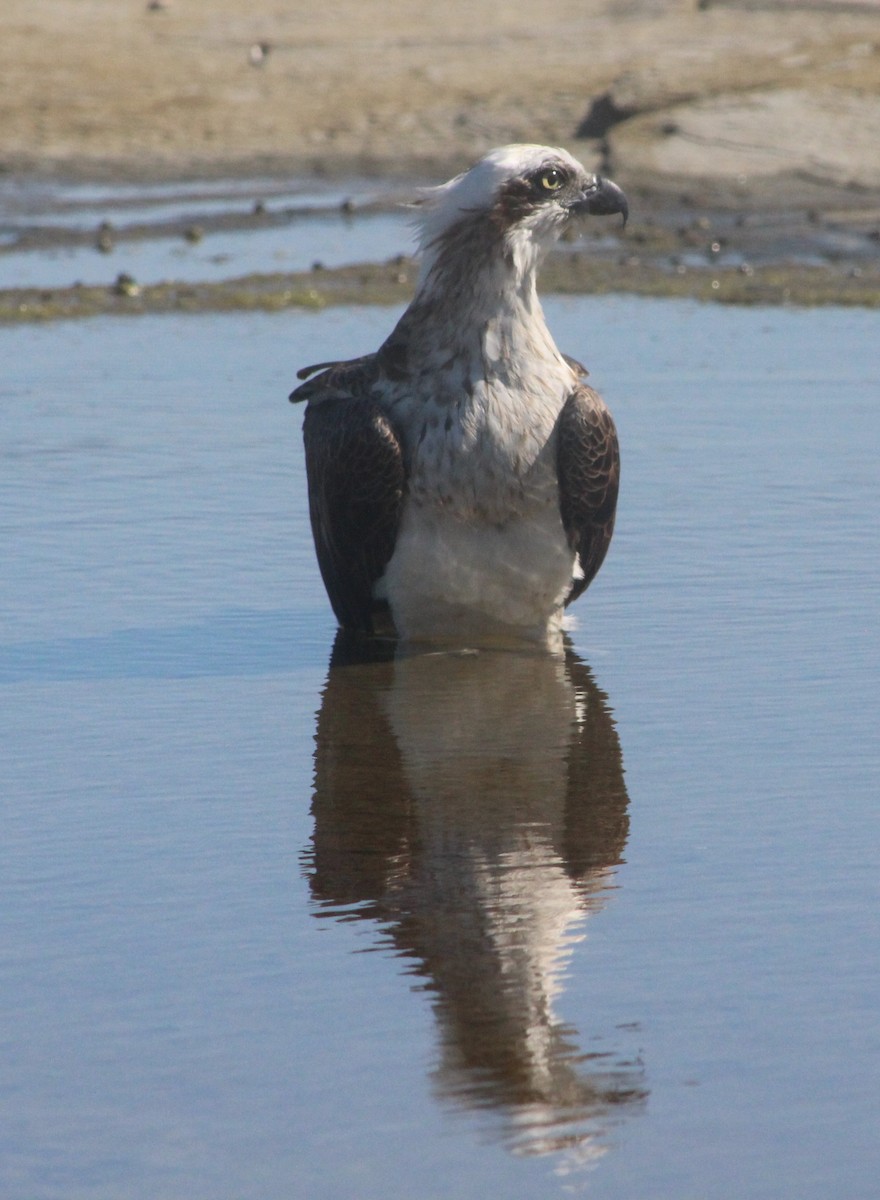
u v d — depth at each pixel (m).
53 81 44.25
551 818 9.24
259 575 13.97
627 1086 6.45
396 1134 6.15
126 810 9.36
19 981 7.34
